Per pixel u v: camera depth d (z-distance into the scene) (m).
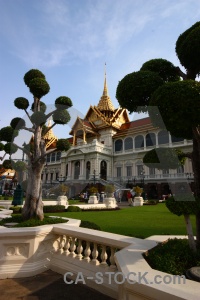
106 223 8.71
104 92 49.78
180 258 2.51
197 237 2.94
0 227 4.05
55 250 4.14
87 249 3.67
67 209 14.96
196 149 3.12
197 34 3.01
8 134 4.82
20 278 3.55
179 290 1.64
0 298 2.94
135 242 3.10
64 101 4.94
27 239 3.72
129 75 3.44
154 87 3.20
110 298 2.99
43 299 2.94
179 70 3.72
